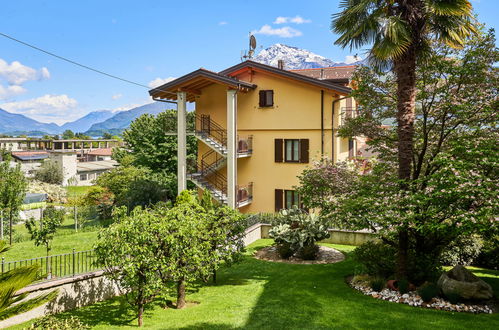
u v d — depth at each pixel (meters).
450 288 9.74
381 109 12.98
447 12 10.09
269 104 22.30
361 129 12.99
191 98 24.67
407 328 8.31
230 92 20.95
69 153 56.56
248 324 8.93
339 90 20.14
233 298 10.93
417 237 11.68
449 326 8.33
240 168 23.20
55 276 10.88
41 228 14.80
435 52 11.46
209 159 24.27
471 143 10.16
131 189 28.06
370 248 12.21
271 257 15.54
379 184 11.58
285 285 11.84
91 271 11.14
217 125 23.52
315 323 8.82
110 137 119.50
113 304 10.84
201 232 10.55
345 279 12.25
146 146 35.31
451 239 11.84
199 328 8.80
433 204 9.81
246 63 22.08
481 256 13.52
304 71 26.23
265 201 22.72
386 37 10.28
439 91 11.05
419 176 11.86
